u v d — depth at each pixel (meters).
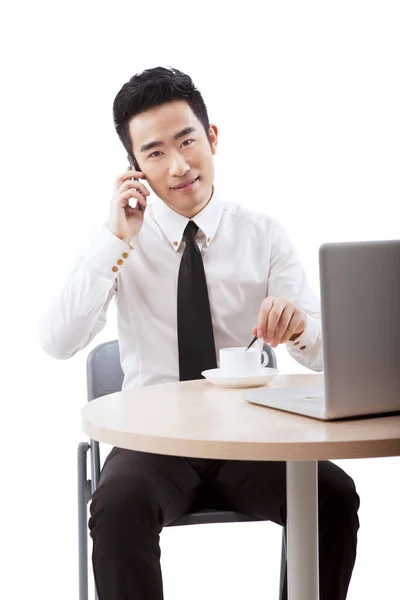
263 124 3.58
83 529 2.34
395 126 3.58
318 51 3.61
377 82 3.58
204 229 2.55
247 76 3.59
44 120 3.42
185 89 2.42
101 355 2.55
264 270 2.59
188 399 1.94
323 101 3.59
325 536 2.04
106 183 3.41
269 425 1.61
